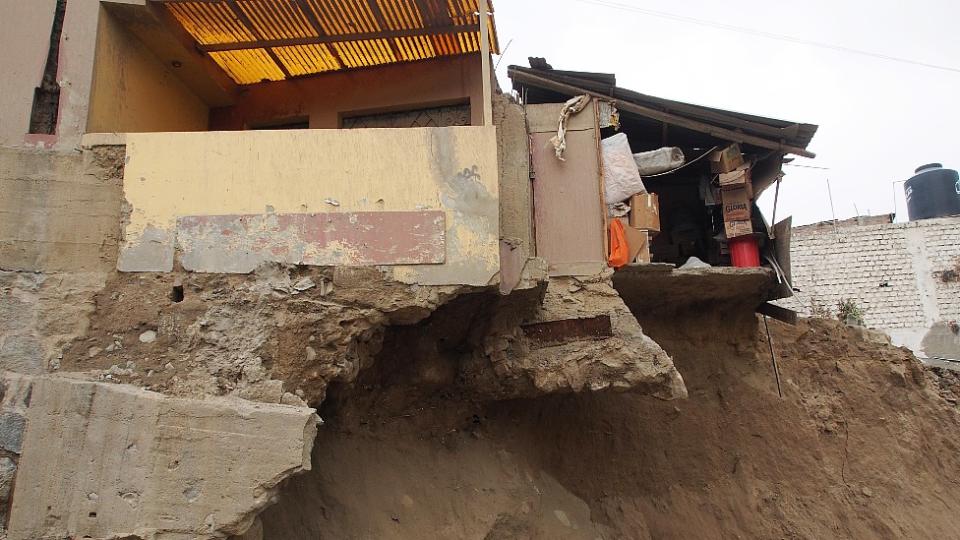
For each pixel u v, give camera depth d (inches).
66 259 186.4
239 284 184.9
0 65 199.2
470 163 194.2
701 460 338.0
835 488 350.9
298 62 271.1
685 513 322.0
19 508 165.0
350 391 230.1
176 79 257.9
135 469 163.9
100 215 190.1
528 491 267.3
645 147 332.8
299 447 163.8
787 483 345.4
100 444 166.7
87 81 197.8
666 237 360.2
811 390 384.2
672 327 354.0
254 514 162.7
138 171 190.5
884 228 651.5
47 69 201.0
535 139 272.2
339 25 241.4
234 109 288.2
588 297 251.9
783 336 398.3
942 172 741.3
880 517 345.1
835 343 404.2
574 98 276.5
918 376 403.2
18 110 196.1
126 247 186.5
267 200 189.2
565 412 314.5
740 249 308.0
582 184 267.4
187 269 185.0
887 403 390.9
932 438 385.7
